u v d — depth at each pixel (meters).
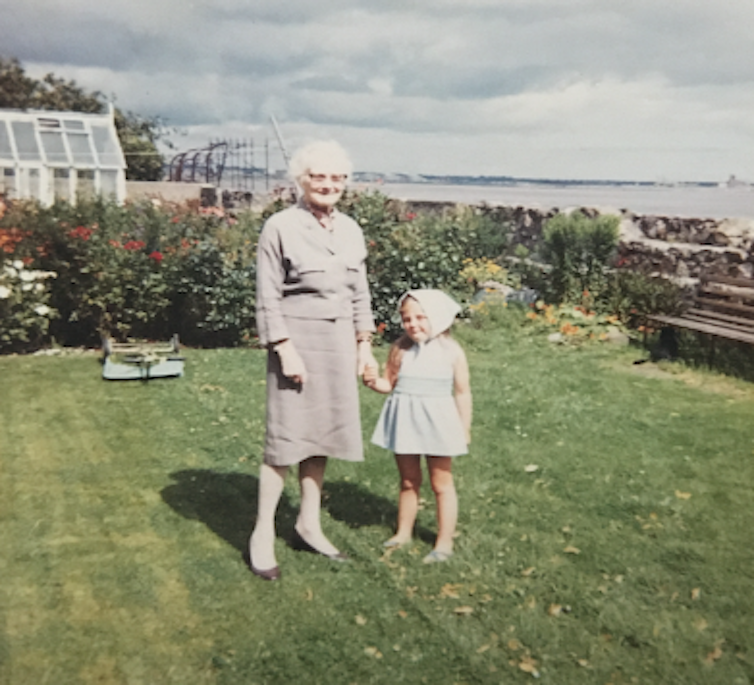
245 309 8.72
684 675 2.60
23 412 5.67
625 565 3.35
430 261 8.99
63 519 3.81
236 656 2.67
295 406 3.19
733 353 7.09
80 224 9.88
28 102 21.92
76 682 2.51
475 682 2.54
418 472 3.46
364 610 2.98
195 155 21.77
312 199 3.20
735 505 4.02
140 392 6.25
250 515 3.89
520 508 3.97
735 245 8.79
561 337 8.45
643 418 5.53
